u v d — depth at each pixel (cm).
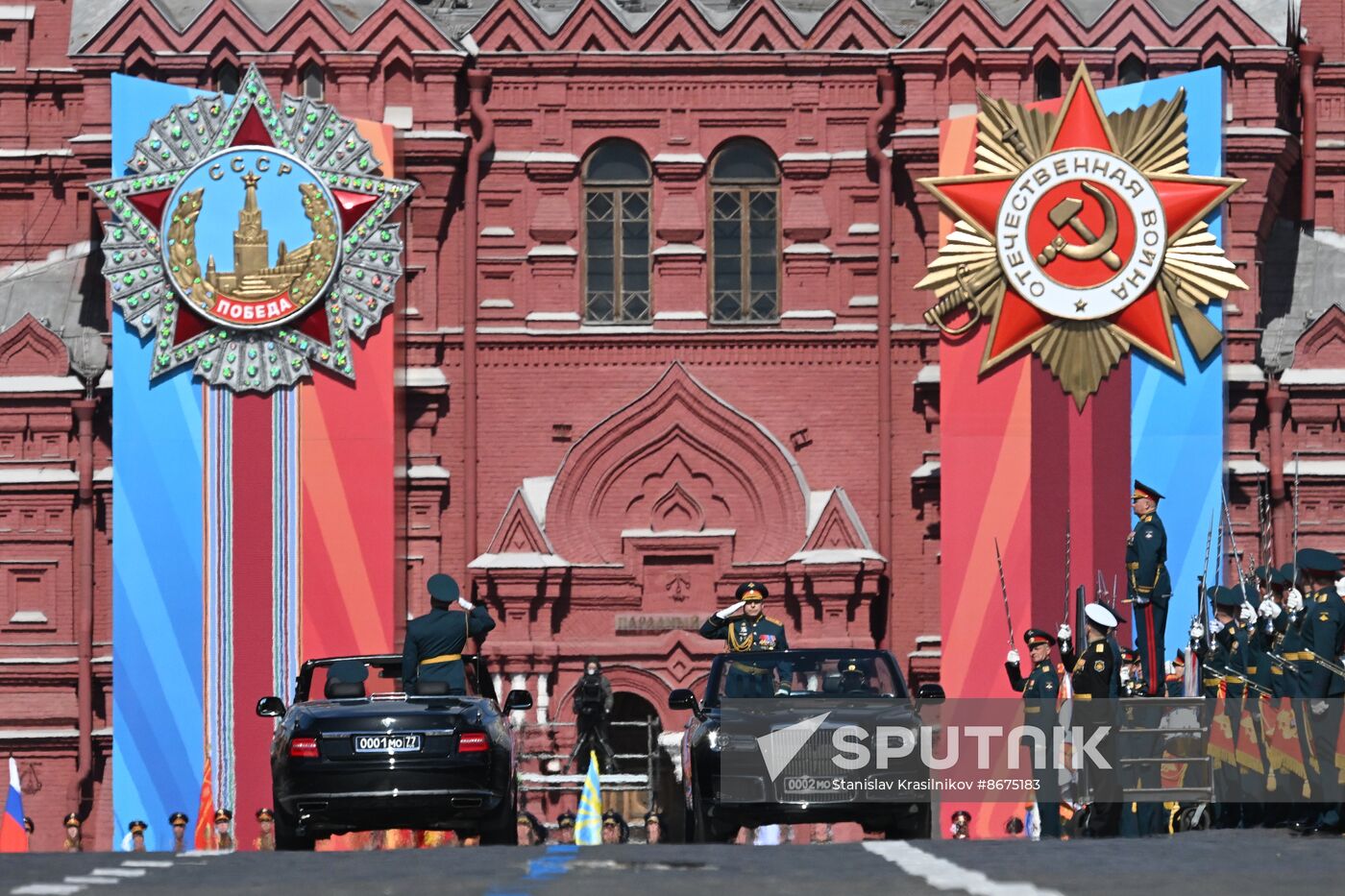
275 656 12450
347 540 12550
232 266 12588
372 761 6806
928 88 13050
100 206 12781
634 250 13350
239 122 12631
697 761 7356
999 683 12338
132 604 12419
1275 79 13050
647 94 13312
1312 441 13050
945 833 11925
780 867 4912
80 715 12975
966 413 12475
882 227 13150
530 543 12938
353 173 12656
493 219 13275
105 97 13000
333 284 12619
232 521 12512
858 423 13212
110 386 13038
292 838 6975
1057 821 7644
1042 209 12419
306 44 13050
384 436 12619
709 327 13250
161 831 12344
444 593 7512
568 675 12900
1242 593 7744
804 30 13262
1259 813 7281
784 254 13262
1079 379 12375
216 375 12550
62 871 4953
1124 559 12281
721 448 13150
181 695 12400
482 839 7150
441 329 13138
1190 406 12294
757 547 13112
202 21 13000
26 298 13450
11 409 13225
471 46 13262
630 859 5169
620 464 13162
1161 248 12319
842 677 7688
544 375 13200
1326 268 13512
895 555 13112
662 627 13012
